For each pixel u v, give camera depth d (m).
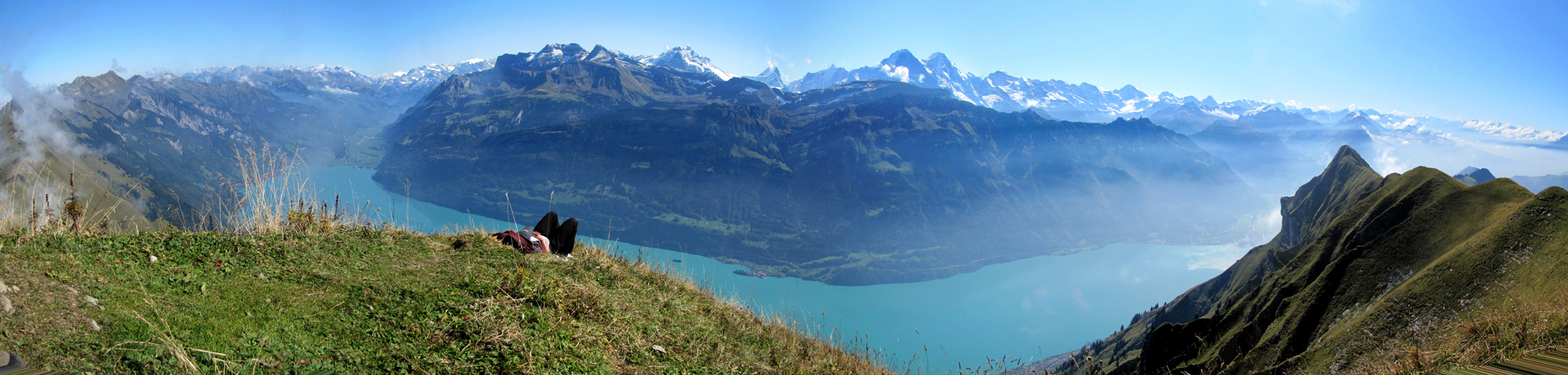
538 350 5.81
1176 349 94.12
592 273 9.53
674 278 11.23
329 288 6.41
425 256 8.69
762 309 10.84
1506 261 59.53
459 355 5.45
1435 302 61.09
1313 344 73.62
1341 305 82.25
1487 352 7.16
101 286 5.28
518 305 6.60
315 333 5.33
